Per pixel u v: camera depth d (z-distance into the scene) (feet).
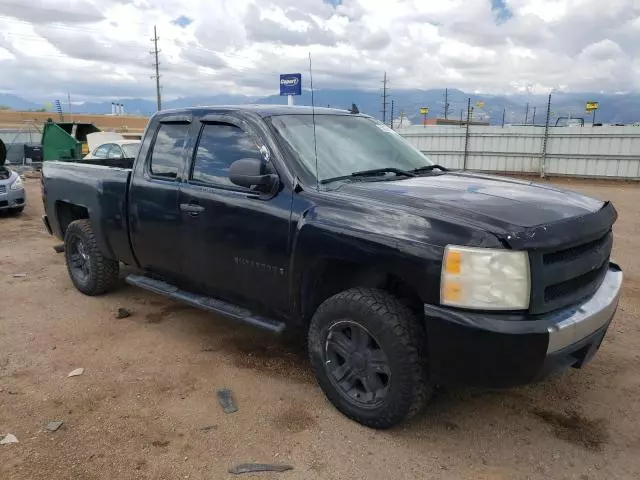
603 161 69.26
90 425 10.50
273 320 12.07
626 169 67.87
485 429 10.41
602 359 13.37
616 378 12.40
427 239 9.06
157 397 11.58
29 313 16.69
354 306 9.89
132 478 8.98
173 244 13.74
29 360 13.38
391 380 9.63
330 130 13.02
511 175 76.64
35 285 19.62
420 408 9.86
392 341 9.47
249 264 11.85
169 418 10.77
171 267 14.12
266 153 11.78
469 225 8.87
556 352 8.75
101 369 12.90
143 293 18.54
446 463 9.40
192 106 14.21
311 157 11.75
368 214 9.92
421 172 13.23
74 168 17.74
